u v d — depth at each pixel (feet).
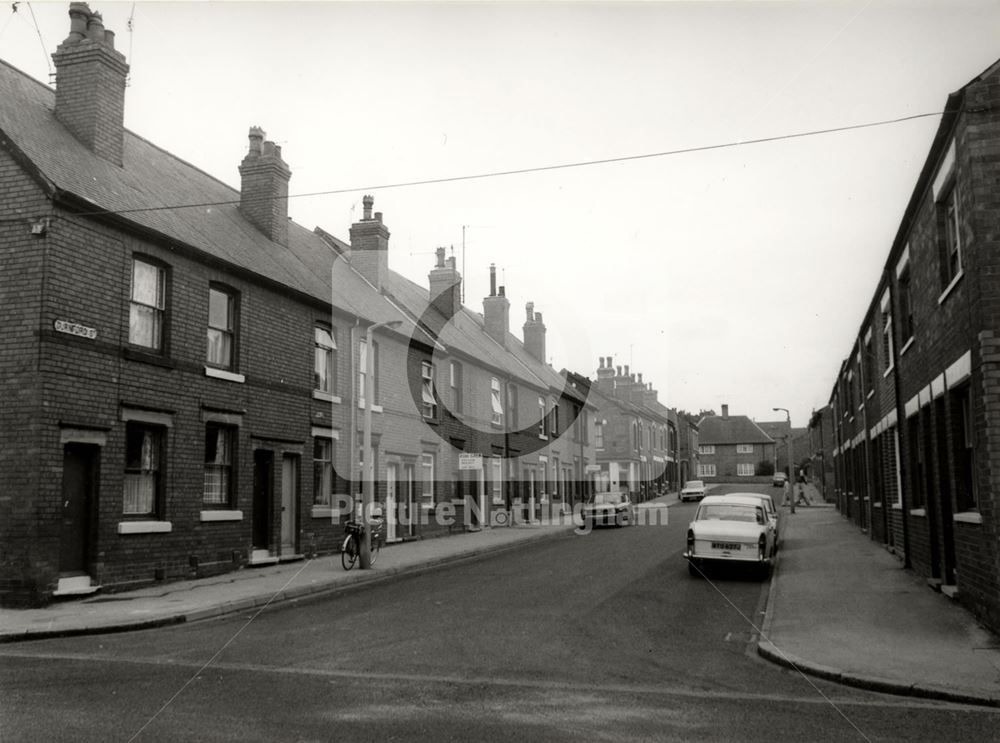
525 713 23.66
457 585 53.31
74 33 55.57
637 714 23.70
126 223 49.21
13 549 43.06
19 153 45.19
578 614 41.75
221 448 58.18
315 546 67.41
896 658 30.37
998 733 22.18
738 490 216.95
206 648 33.40
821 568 57.41
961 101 33.81
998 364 32.04
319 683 27.27
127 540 48.80
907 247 50.57
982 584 35.37
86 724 22.24
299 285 66.54
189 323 54.60
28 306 44.50
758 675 29.07
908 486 54.85
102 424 47.37
